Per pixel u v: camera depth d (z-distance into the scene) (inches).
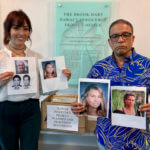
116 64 37.9
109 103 37.8
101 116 36.8
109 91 36.3
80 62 58.4
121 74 36.8
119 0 55.2
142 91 32.8
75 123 46.5
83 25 56.7
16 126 41.1
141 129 36.0
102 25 56.2
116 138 36.5
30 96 41.1
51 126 47.6
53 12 56.8
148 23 55.7
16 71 38.4
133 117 33.6
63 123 47.1
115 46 36.0
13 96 38.8
